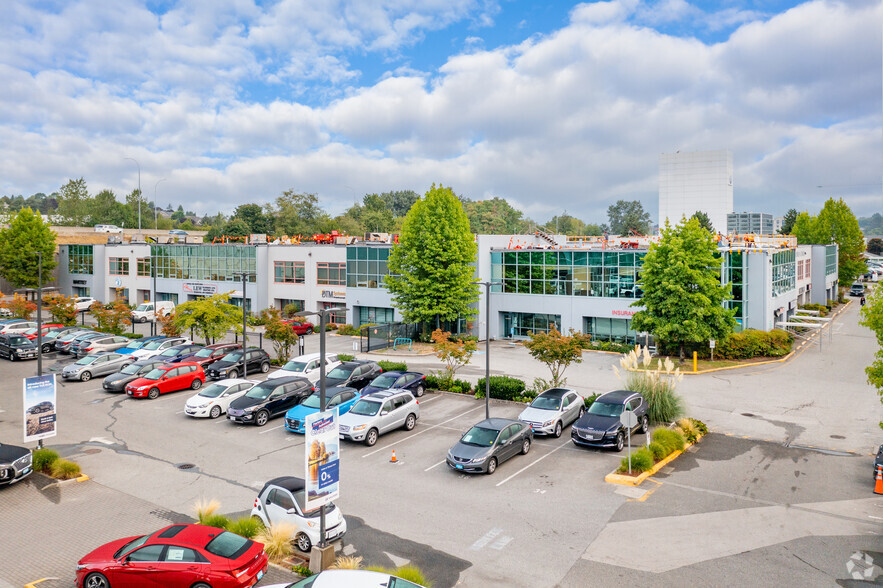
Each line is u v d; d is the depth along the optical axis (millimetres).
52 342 45031
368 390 28828
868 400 29578
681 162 113688
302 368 32406
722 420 26359
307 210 115250
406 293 47312
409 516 16891
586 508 17328
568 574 13594
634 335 44812
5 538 15719
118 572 12414
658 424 25531
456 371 37312
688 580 13273
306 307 58688
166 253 67375
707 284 36969
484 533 15773
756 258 43156
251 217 106250
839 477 19562
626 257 44500
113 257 71562
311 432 13461
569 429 25625
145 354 38406
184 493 18812
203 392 28594
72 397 31375
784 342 41219
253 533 15078
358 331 53500
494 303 50281
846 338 49062
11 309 55719
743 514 16766
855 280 91625
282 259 60000
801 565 13898
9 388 33156
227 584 11953
